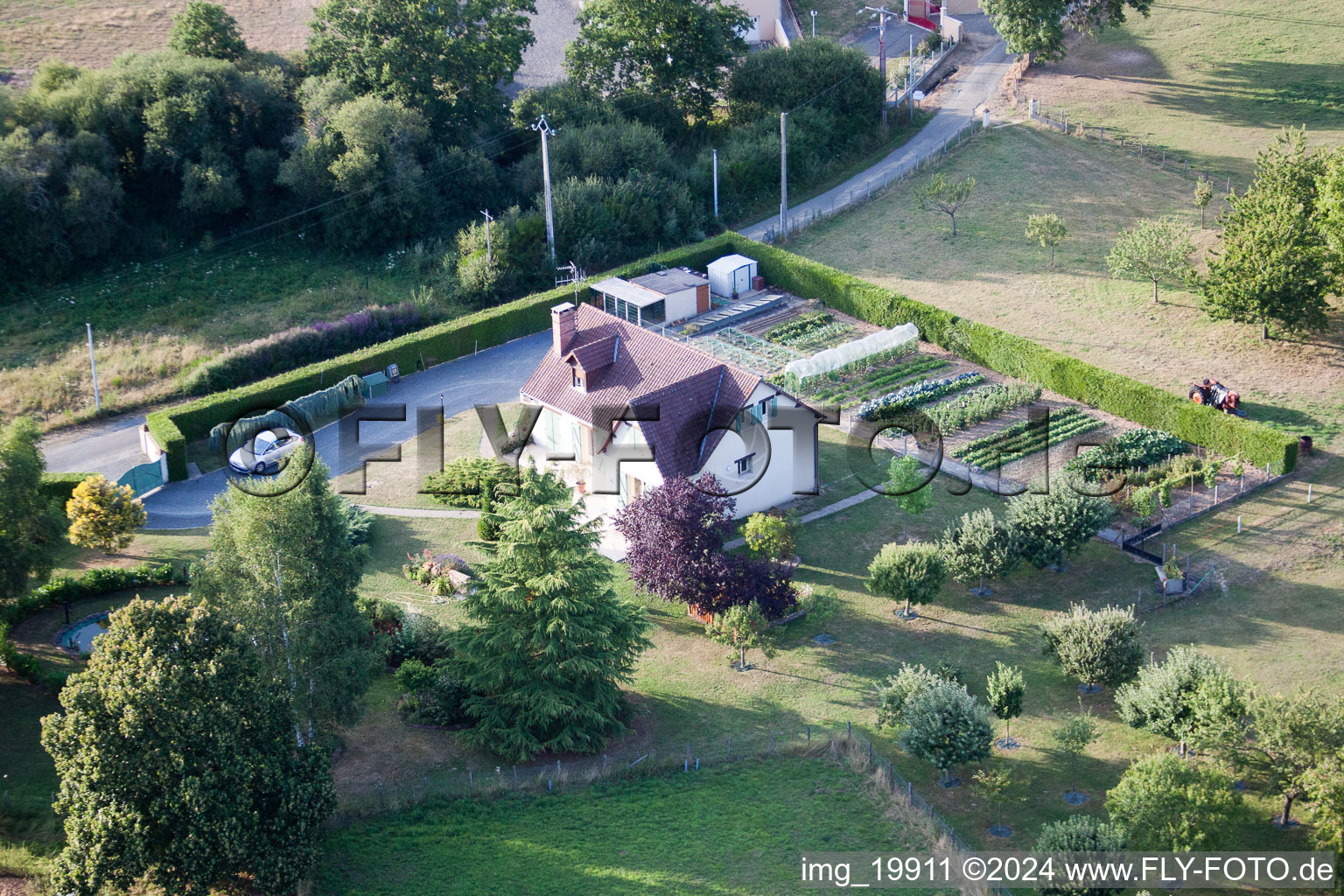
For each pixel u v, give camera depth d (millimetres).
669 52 105000
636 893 40188
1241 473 61969
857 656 53188
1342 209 69500
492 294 87000
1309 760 40844
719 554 54188
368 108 91250
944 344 77875
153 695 38031
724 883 40531
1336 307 75750
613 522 56531
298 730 43562
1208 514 60094
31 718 48844
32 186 86000
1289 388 69312
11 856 41188
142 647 38906
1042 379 72188
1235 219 74438
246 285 89312
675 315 82875
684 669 53031
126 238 91188
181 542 61469
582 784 46156
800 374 73562
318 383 73812
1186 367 72375
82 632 53906
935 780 45938
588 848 42594
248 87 97312
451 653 52219
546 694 46688
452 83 100062
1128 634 49125
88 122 93000
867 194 98438
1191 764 42344
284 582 43750
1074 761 46219
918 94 114938
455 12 98312
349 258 92562
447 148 98125
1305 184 74375
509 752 47188
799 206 99250
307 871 40094
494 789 45625
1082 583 56812
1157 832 40000
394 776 46750
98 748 37906
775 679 52125
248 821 38906
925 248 90000
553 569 47344
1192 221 87688
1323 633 51875
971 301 82125
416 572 58750
